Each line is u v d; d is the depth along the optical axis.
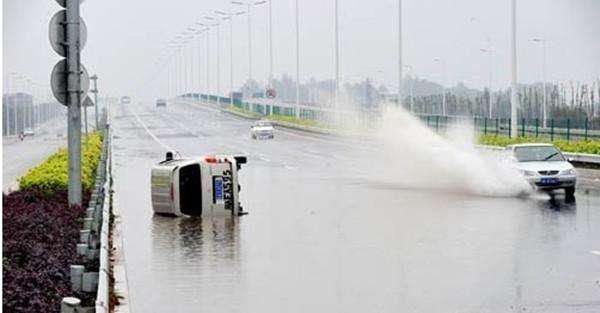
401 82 127.06
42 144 157.62
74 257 24.38
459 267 28.78
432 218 42.16
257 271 28.66
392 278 27.06
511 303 23.33
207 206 43.69
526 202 49.34
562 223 39.66
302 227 39.53
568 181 52.66
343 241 35.06
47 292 19.30
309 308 23.06
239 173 72.81
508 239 34.94
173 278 27.62
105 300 18.45
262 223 41.19
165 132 152.88
